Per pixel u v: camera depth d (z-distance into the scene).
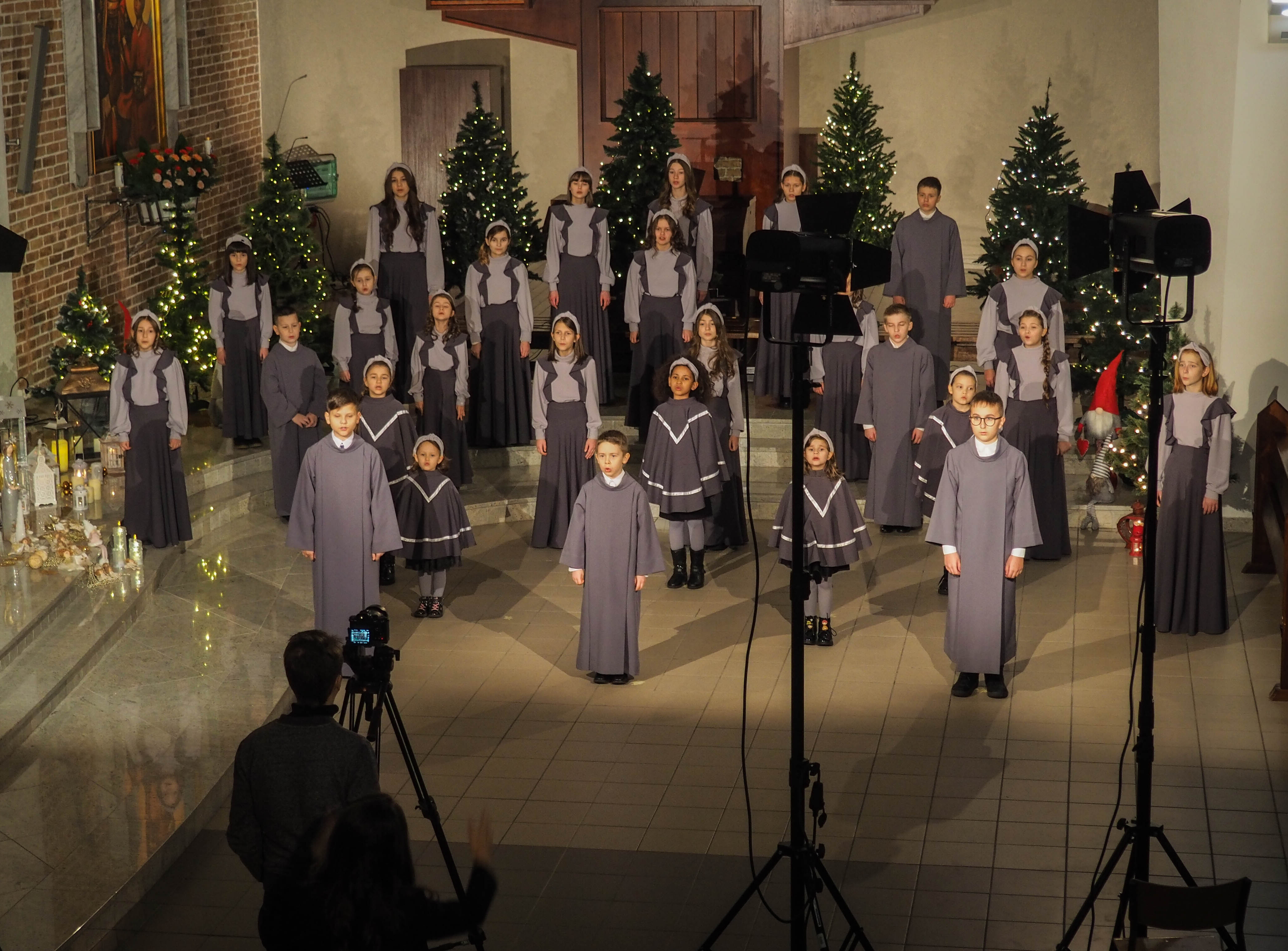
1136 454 11.03
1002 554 8.39
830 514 9.18
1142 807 6.12
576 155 15.86
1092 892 6.06
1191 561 9.34
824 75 15.62
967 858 6.91
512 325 12.35
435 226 12.73
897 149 15.70
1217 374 11.13
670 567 10.89
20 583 9.40
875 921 6.43
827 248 5.94
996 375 10.62
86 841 6.83
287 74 15.86
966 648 8.50
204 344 12.94
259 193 14.09
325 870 4.46
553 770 7.86
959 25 15.35
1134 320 6.50
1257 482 10.36
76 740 7.86
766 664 9.13
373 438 10.23
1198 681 8.77
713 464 10.20
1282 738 8.03
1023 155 13.27
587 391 11.01
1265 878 6.68
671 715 8.48
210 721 8.08
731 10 13.87
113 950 6.26
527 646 9.48
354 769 5.21
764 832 7.19
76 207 11.98
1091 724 8.23
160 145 13.35
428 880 6.81
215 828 7.21
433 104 15.49
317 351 13.68
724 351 10.62
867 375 10.91
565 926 6.44
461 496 11.42
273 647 9.10
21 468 10.44
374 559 8.87
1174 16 11.74
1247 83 10.52
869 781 7.66
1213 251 11.06
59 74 11.66
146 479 10.21
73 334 11.52
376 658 6.36
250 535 11.12
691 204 12.58
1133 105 15.22
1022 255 10.93
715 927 6.25
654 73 14.06
